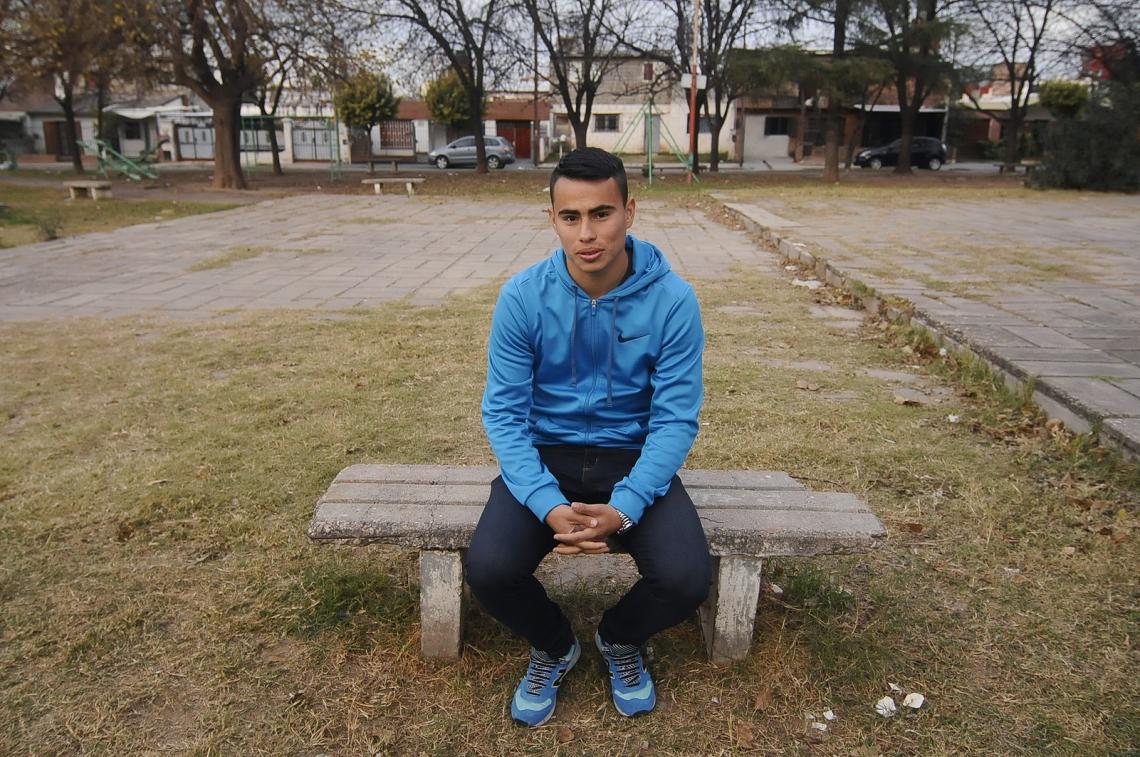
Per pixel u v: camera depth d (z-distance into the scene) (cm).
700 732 213
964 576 278
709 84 2889
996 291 697
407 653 240
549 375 223
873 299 677
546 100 4866
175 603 263
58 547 296
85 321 649
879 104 4284
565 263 213
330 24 1997
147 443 391
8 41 1783
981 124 4769
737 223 1379
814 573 274
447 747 207
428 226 1376
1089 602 262
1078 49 2719
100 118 3228
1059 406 409
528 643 246
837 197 1788
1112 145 2011
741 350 561
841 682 229
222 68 2133
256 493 336
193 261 974
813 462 370
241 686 227
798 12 2555
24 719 214
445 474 254
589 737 212
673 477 225
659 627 212
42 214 1530
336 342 578
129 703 220
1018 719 214
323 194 2081
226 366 520
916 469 361
